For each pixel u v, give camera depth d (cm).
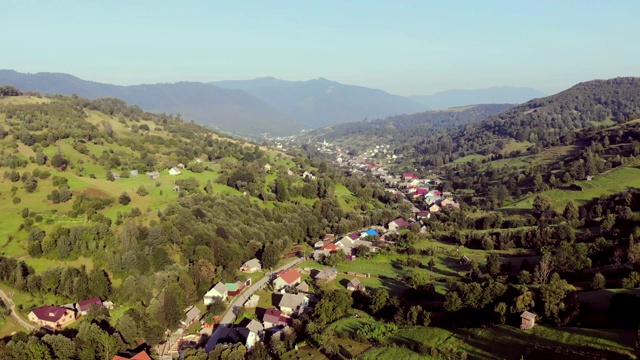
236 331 9206
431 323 8706
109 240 11038
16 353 7238
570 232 13325
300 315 9931
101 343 7975
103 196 13188
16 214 11675
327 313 9619
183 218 12738
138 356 7869
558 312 7812
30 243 10550
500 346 7344
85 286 9662
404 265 13788
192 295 10538
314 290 11738
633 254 10262
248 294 11619
